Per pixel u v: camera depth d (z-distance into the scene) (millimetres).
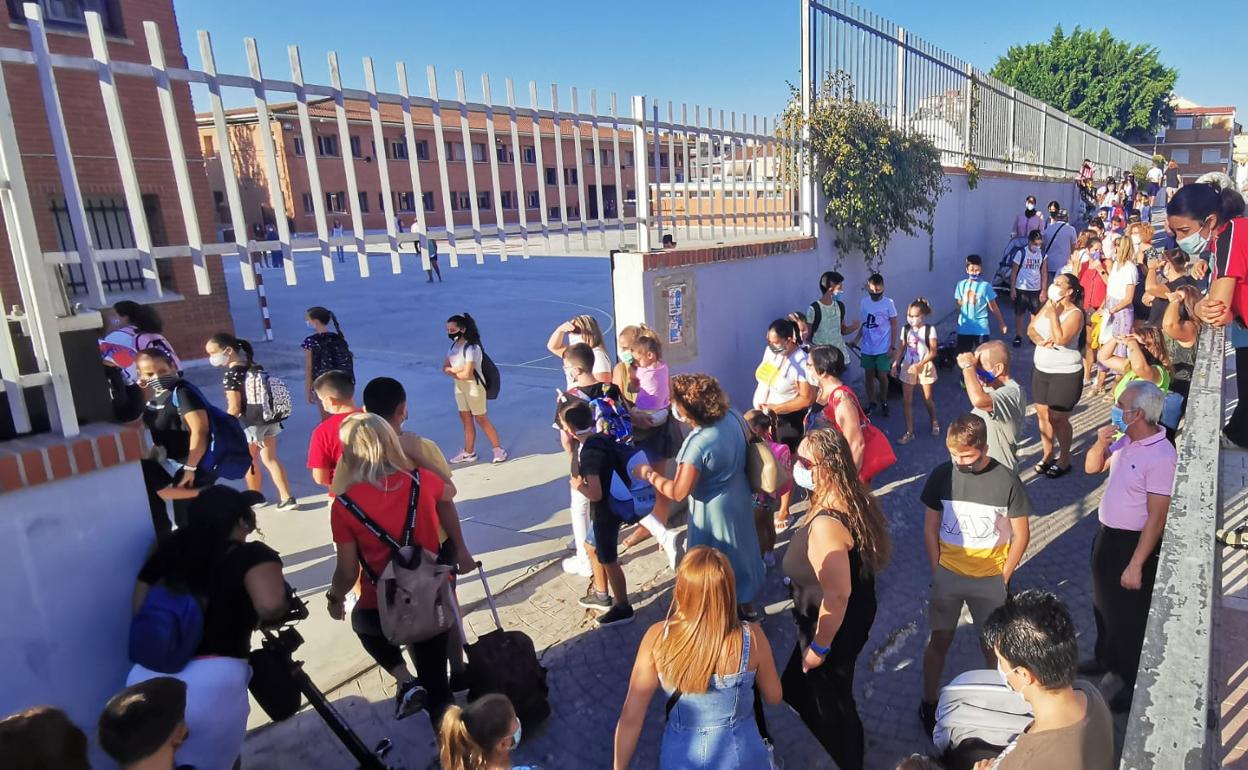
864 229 9445
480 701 2561
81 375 2854
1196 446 2227
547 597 5070
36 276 2633
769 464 4215
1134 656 3684
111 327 5922
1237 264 3691
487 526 6141
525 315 16906
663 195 6746
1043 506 6297
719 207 7430
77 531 2725
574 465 5164
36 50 2729
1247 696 3049
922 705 3805
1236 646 3340
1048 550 5543
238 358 6414
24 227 2582
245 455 4766
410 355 12852
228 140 3541
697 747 2684
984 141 14641
